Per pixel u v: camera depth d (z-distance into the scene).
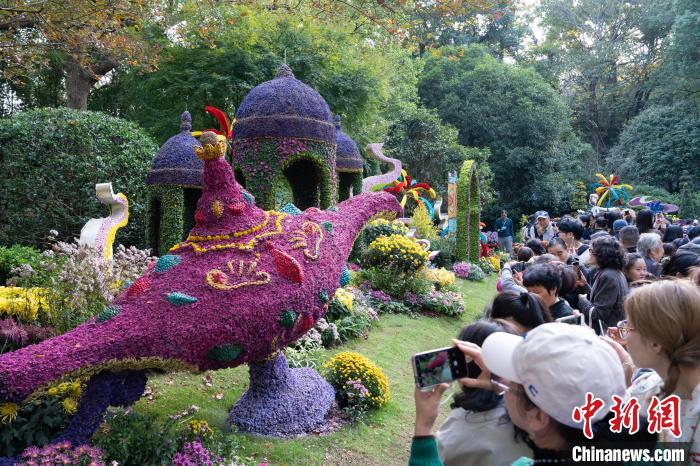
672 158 28.25
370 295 8.31
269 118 6.92
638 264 4.30
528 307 2.57
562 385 1.33
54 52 13.36
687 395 1.69
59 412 3.55
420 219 14.24
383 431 4.49
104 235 6.32
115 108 20.09
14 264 7.31
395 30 7.90
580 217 11.83
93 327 3.30
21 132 9.77
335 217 4.75
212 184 3.90
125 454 3.29
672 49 27.38
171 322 3.37
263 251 3.90
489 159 28.89
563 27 35.34
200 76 14.64
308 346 5.86
